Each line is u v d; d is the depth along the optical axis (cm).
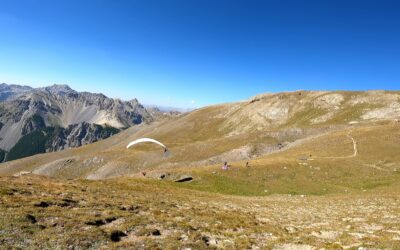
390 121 15725
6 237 1898
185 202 4200
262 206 4397
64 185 4141
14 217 2248
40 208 2609
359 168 7800
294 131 16600
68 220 2369
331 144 10631
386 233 2483
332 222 3128
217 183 7019
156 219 2766
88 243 1967
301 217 3491
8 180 3931
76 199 3216
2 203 2591
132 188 5094
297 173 7631
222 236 2461
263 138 16438
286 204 4659
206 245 2164
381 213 3503
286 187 6800
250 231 2664
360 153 9112
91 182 5088
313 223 3120
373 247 2036
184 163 15738
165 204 3719
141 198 3978
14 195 2977
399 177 6962
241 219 3206
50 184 4044
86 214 2616
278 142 15438
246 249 2136
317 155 9481
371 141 10025
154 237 2262
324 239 2394
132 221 2577
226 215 3347
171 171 7788
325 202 4800
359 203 4447
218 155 15088
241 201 4909
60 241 1927
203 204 4191
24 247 1791
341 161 8356
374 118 19000
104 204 3125
